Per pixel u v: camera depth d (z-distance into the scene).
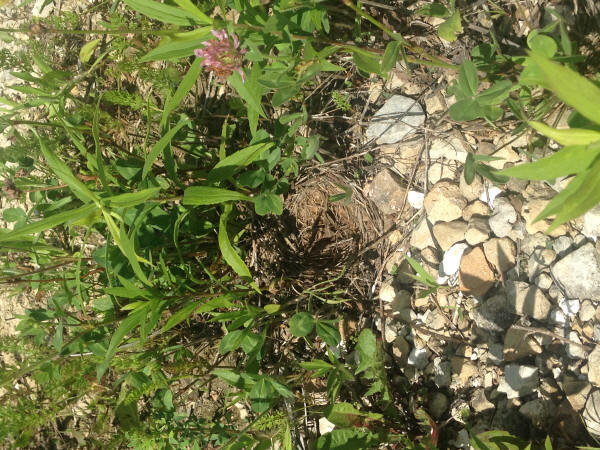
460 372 0.36
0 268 0.44
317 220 0.45
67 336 0.46
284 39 0.31
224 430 0.41
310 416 0.41
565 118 0.32
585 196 0.17
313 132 0.43
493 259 0.35
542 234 0.34
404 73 0.39
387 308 0.40
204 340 0.42
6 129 0.50
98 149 0.33
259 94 0.32
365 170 0.42
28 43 0.48
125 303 0.39
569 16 0.33
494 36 0.33
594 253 0.32
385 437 0.36
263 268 0.44
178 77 0.43
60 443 0.48
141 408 0.46
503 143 0.35
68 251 0.45
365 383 0.40
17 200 0.50
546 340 0.33
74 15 0.45
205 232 0.41
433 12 0.33
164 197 0.37
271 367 0.42
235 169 0.36
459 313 0.36
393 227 0.41
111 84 0.48
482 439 0.32
